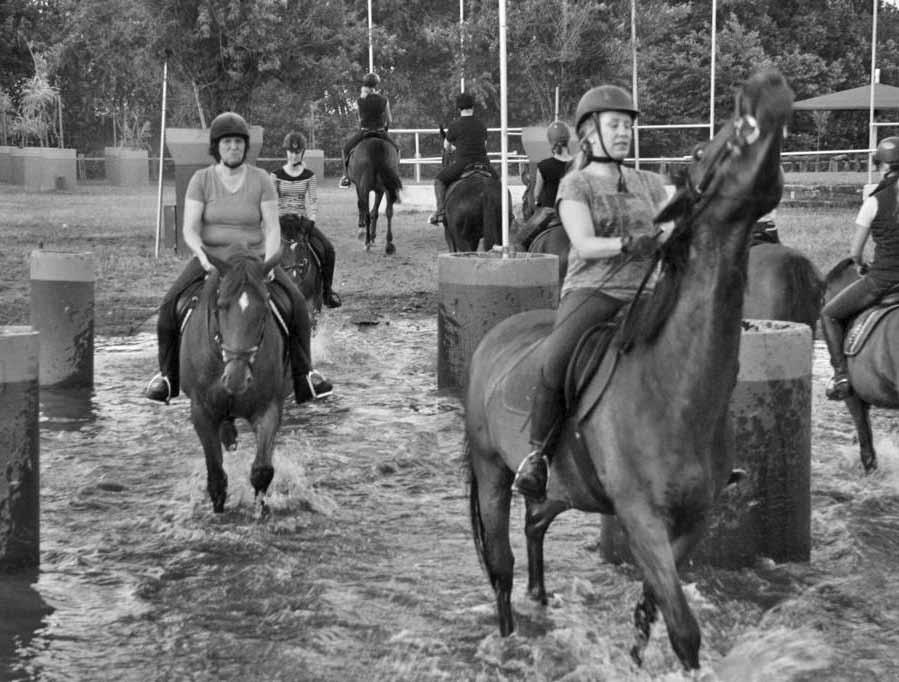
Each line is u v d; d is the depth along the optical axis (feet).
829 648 18.76
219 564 22.86
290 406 36.47
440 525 25.34
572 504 17.98
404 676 17.89
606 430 16.35
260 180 27.27
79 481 28.50
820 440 32.32
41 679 17.83
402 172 148.36
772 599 20.99
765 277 34.55
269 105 133.39
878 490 27.61
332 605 20.70
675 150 161.17
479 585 21.71
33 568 22.67
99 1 78.54
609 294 17.44
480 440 19.39
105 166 168.76
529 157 83.87
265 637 19.38
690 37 166.71
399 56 163.12
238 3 74.43
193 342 25.36
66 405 36.65
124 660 18.51
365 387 39.27
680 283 15.74
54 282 38.88
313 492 27.45
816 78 181.27
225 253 26.81
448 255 38.73
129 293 56.95
